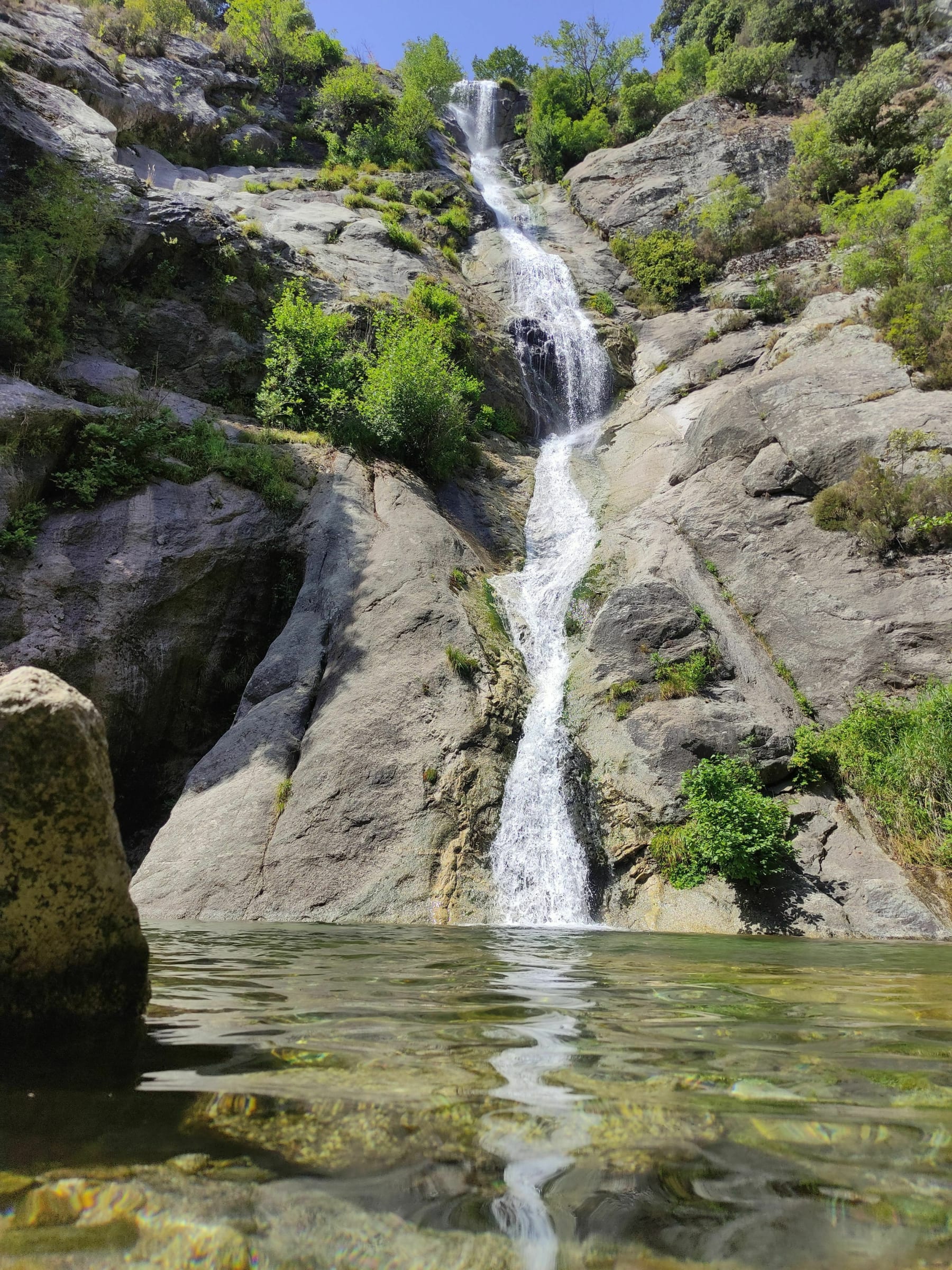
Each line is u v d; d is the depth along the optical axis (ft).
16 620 42.96
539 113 139.23
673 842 34.27
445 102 145.28
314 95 121.49
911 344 56.59
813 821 35.19
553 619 49.11
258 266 69.82
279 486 52.31
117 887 9.93
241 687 49.19
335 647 43.98
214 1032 9.79
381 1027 10.25
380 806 35.76
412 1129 6.59
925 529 44.50
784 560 48.91
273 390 63.21
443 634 43.01
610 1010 11.84
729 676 42.06
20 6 90.12
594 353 84.53
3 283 53.31
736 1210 5.25
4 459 45.11
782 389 57.21
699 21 145.59
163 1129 6.53
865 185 93.15
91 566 45.96
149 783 46.34
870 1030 10.62
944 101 98.43
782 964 19.15
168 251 66.23
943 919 30.81
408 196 108.47
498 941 23.30
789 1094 7.59
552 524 63.16
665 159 111.65
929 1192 5.52
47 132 66.44
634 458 70.08
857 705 40.27
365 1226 5.06
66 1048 8.87
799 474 51.78
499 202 119.65
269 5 123.44
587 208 111.96
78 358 57.93
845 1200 5.41
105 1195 5.43
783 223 95.04
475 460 68.80
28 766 9.23
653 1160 6.02
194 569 47.93
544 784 37.91
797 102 116.78
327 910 32.04
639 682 41.42
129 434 50.44
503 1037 9.80
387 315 73.26
